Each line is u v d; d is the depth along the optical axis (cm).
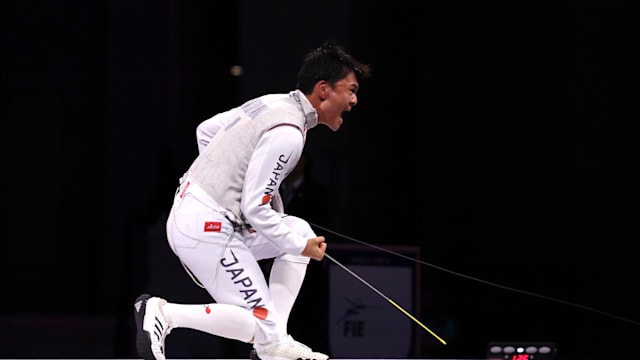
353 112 1324
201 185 750
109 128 1339
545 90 1327
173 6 1337
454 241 1323
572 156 1320
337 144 1319
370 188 1323
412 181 1328
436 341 1275
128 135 1338
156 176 1330
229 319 740
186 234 744
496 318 1305
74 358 1309
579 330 1301
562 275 1311
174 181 1328
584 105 1322
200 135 827
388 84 1334
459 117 1331
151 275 1309
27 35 1338
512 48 1331
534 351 964
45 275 1328
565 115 1323
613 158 1316
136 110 1338
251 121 760
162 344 738
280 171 742
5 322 1315
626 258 1307
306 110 779
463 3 1336
